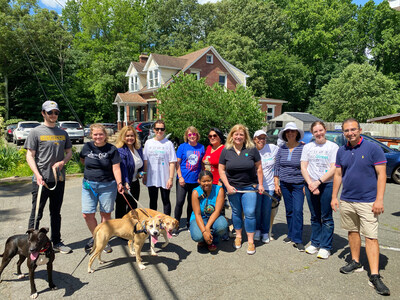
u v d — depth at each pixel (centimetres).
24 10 3247
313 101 4066
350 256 417
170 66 2806
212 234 442
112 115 3872
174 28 4831
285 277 358
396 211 640
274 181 479
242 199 432
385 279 350
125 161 455
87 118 3806
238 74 3173
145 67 3012
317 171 408
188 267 385
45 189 412
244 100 1153
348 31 4378
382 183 334
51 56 3731
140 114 3291
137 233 375
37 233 302
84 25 4125
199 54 2806
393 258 407
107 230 372
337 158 378
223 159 439
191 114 1156
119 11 4012
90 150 416
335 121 3086
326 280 351
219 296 318
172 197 760
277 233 516
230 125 1152
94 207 425
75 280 352
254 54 3716
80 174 1051
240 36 3697
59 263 397
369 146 344
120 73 3509
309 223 565
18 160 1137
